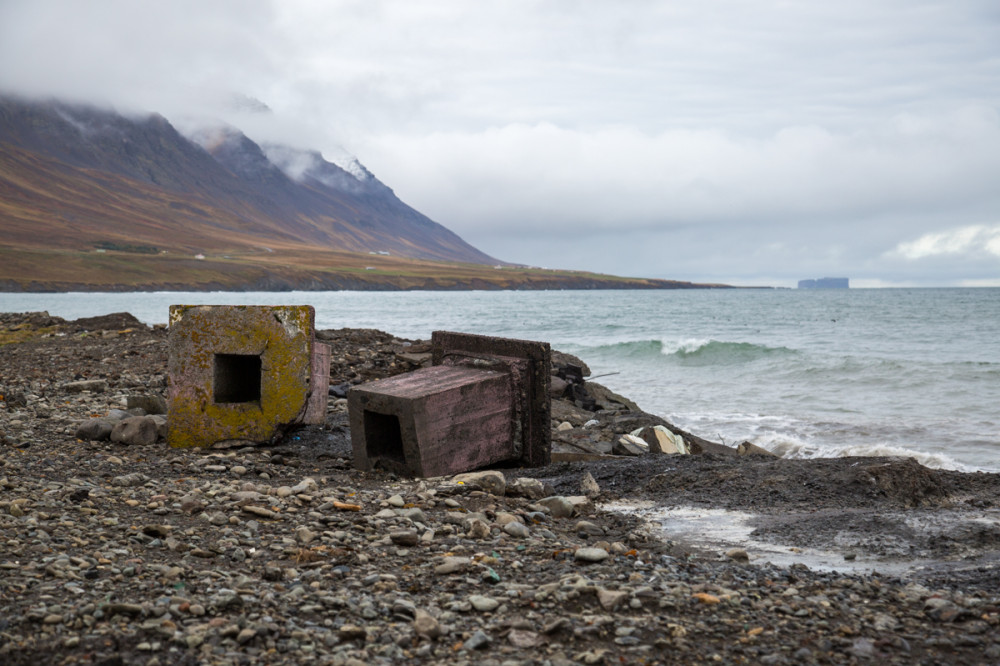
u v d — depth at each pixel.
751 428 14.88
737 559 5.05
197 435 8.35
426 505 6.21
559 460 9.19
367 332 21.31
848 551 5.25
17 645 3.33
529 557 4.93
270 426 8.41
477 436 7.94
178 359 8.34
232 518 5.52
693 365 27.25
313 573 4.40
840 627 3.75
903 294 167.25
